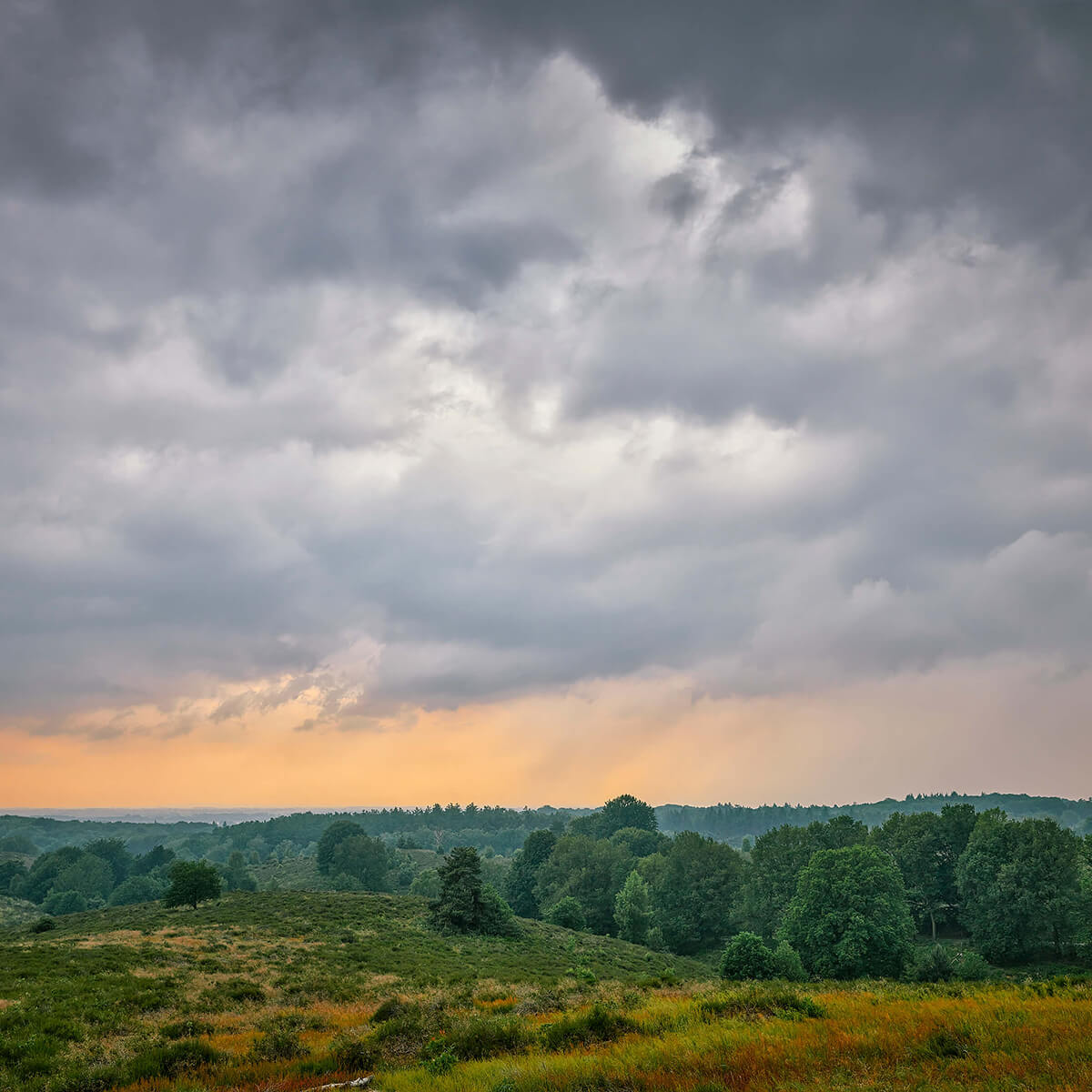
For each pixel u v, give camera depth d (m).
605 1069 15.63
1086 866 83.56
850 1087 13.21
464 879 80.38
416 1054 21.88
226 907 86.50
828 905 69.38
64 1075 20.52
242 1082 19.92
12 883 175.25
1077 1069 13.03
